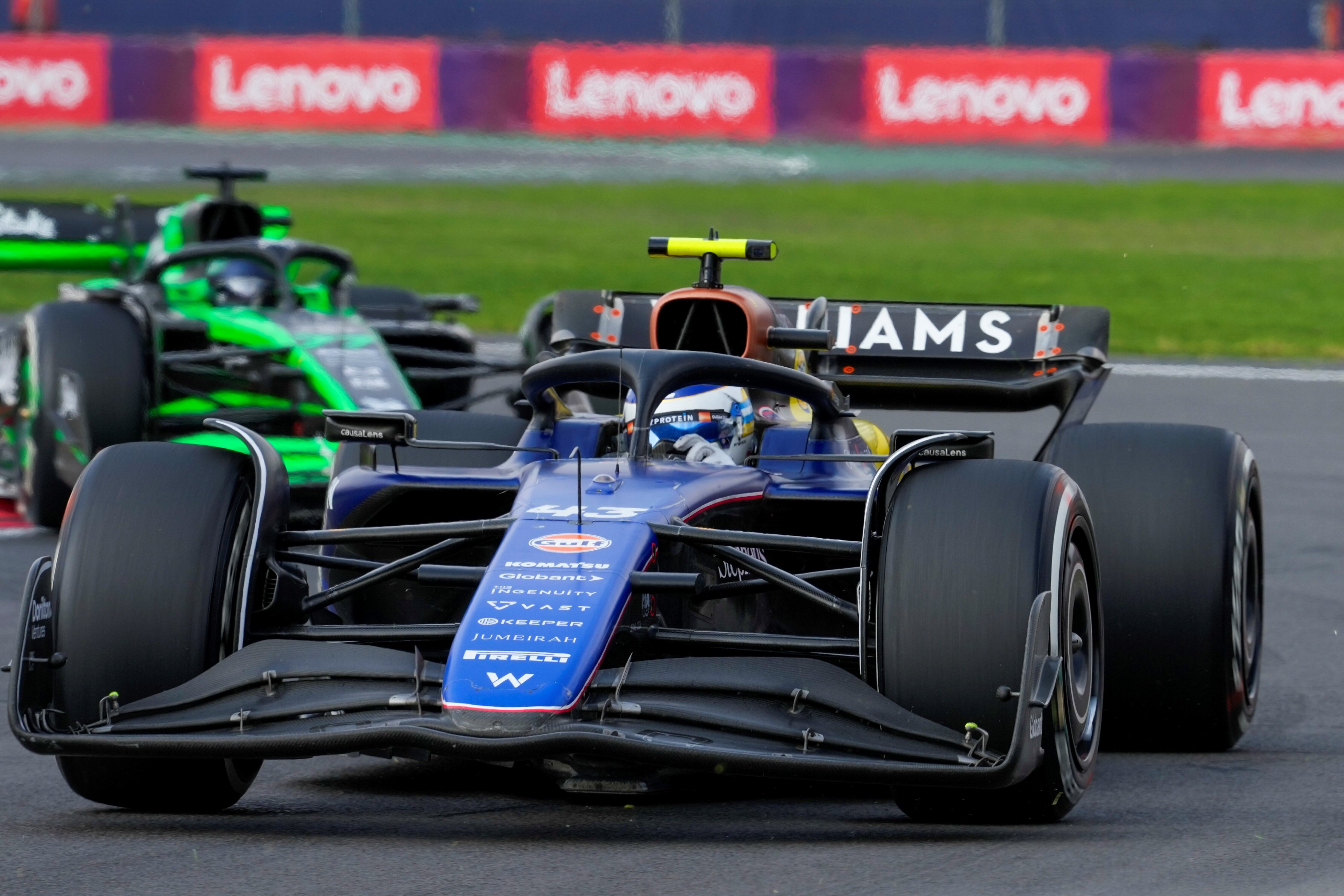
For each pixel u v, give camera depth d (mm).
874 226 96375
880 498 15594
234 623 15844
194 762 15766
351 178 110688
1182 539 19188
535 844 14750
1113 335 64812
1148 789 17672
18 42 119812
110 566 15586
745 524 18531
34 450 33750
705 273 21172
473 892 13148
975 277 77438
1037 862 14094
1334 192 107375
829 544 15664
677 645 15852
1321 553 32250
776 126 119375
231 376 37562
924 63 118375
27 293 76125
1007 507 15094
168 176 106500
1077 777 15711
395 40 131750
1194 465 19531
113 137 119875
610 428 19891
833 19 135750
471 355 40250
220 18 136125
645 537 15930
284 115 121125
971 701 14672
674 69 119500
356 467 19453
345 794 17328
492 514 19719
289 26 136000
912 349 24938
